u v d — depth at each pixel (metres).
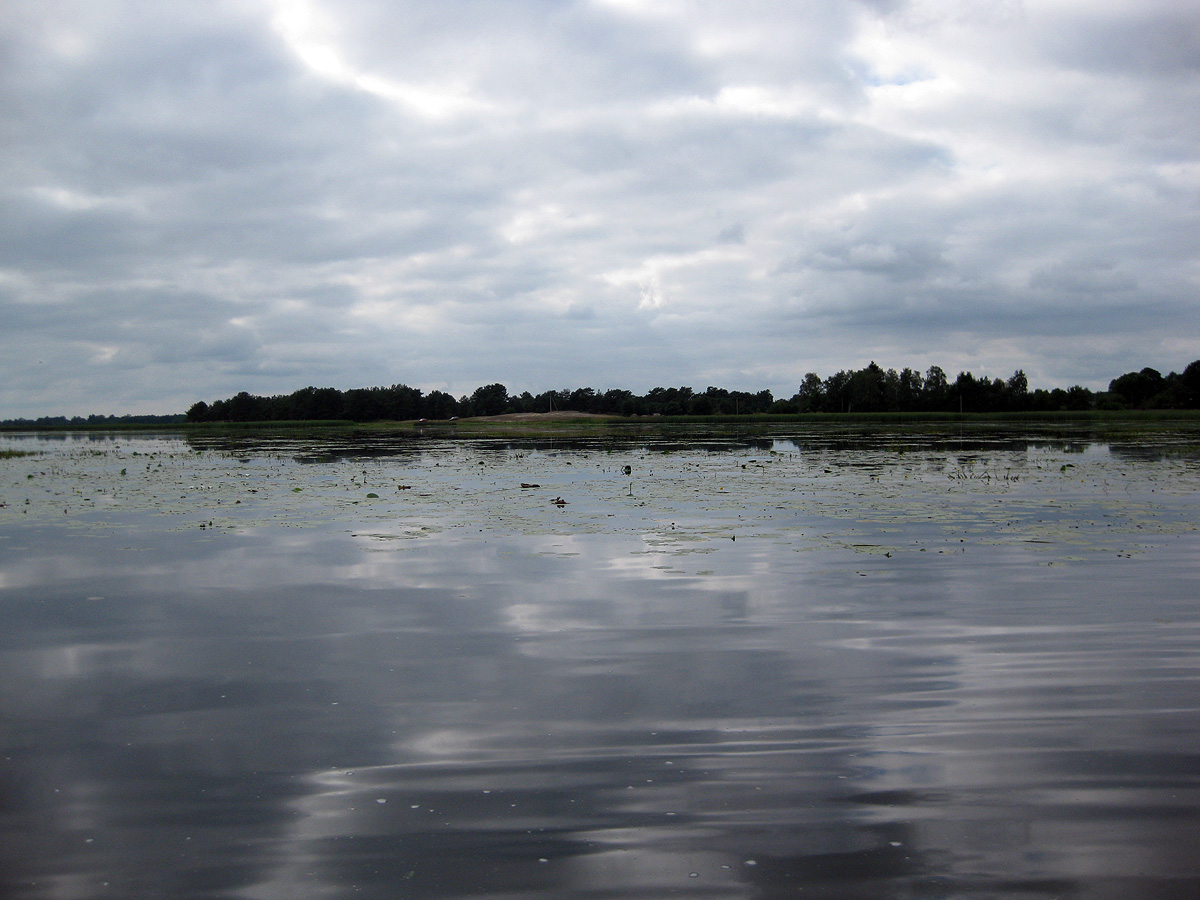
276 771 5.62
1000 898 4.20
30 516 17.48
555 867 4.50
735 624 8.88
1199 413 107.81
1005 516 16.11
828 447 42.38
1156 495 19.20
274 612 9.52
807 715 6.43
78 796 5.34
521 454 38.84
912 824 4.89
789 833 4.82
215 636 8.62
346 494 21.23
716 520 15.92
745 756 5.75
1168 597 9.84
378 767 5.66
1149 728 6.15
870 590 10.30
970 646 8.07
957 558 12.19
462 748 5.92
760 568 11.60
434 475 26.97
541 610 9.48
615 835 4.81
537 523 15.71
